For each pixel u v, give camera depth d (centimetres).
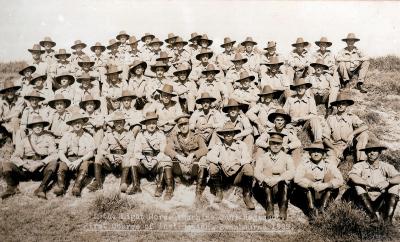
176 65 982
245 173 633
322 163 622
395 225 589
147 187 700
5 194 657
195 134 692
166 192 666
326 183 598
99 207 619
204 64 955
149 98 848
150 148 691
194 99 859
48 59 1022
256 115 761
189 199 665
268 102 764
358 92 1048
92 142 697
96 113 780
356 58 1026
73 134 694
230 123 650
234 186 676
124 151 706
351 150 752
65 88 878
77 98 865
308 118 764
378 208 607
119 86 880
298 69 1002
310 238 552
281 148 649
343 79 1038
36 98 780
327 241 547
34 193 662
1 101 830
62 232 563
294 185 642
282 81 898
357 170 620
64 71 889
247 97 826
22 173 692
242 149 654
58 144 741
